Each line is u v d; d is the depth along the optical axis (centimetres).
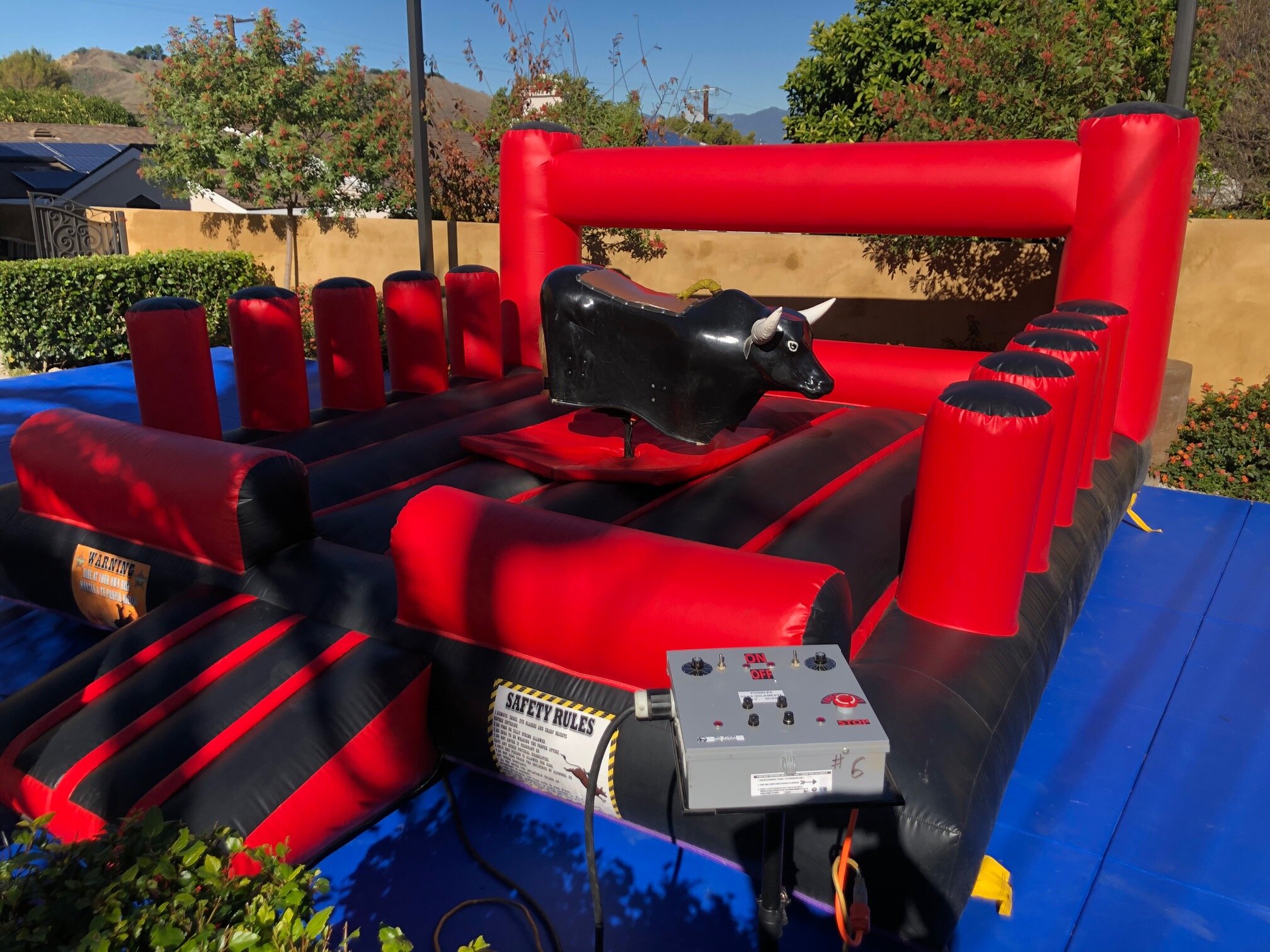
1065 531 450
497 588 317
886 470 512
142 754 296
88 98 5669
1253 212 1182
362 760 309
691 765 179
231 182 1298
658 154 689
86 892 188
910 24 1296
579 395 497
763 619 275
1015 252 905
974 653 328
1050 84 892
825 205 630
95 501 417
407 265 1209
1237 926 280
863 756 184
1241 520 612
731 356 444
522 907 282
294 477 394
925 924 259
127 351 1187
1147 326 571
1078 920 282
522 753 316
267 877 203
